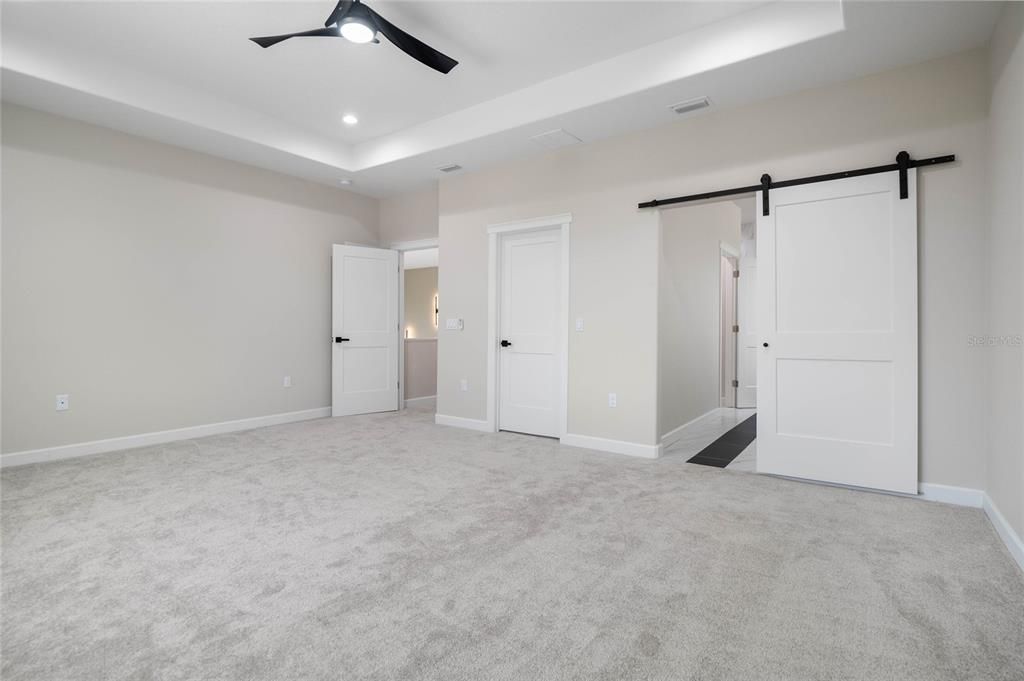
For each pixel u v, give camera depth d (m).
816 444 3.26
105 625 1.70
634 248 4.04
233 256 4.96
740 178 3.54
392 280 6.22
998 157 2.52
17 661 1.51
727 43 3.03
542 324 4.75
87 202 4.02
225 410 4.91
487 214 5.02
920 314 2.95
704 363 5.61
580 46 3.34
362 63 3.60
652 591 1.93
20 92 3.48
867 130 3.10
